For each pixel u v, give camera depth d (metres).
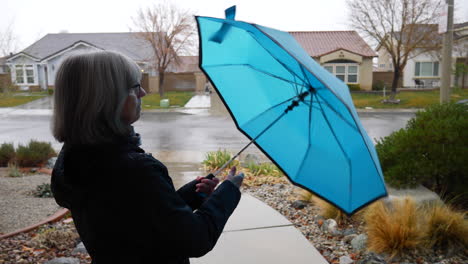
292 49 1.30
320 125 1.63
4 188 6.01
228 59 1.78
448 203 4.31
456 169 4.31
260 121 1.85
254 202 4.82
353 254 3.42
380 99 26.67
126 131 1.14
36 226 4.23
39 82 36.78
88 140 1.07
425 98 26.36
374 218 3.66
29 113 22.84
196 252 1.13
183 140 12.16
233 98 1.88
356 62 30.33
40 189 5.71
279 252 3.42
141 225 1.05
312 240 3.77
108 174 1.05
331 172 1.58
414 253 3.34
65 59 1.15
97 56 1.13
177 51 30.81
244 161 8.01
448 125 4.53
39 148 8.37
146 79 37.41
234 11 1.45
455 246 3.39
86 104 1.08
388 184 4.51
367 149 1.38
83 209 1.09
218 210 1.24
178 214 1.09
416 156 4.55
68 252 3.55
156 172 1.10
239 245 3.55
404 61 24.75
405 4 23.44
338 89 1.32
